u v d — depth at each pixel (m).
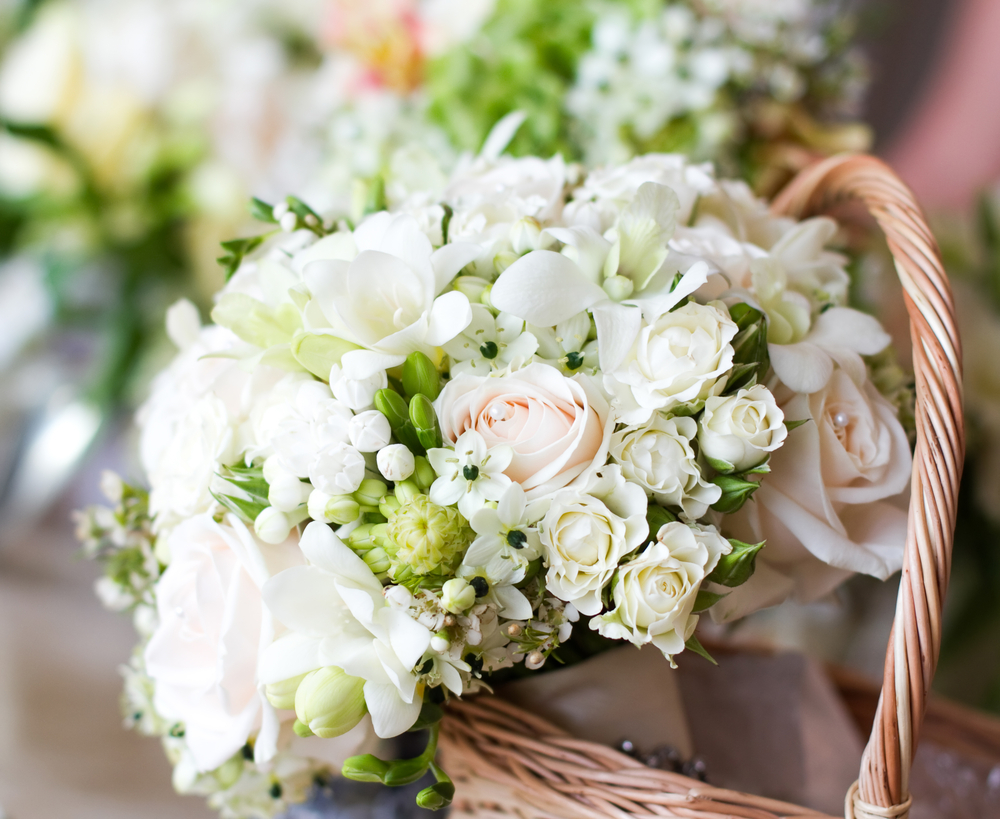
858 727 0.77
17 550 1.25
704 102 0.82
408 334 0.53
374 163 0.88
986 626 0.98
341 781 0.69
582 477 0.52
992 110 1.25
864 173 0.63
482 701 0.60
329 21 1.01
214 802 0.64
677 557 0.52
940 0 1.24
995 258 0.99
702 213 0.62
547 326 0.53
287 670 0.52
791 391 0.56
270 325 0.55
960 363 0.55
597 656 0.60
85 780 0.88
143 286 1.14
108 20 1.17
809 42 0.92
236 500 0.54
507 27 0.87
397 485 0.53
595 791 0.57
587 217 0.57
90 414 1.12
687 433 0.53
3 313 1.21
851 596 1.02
